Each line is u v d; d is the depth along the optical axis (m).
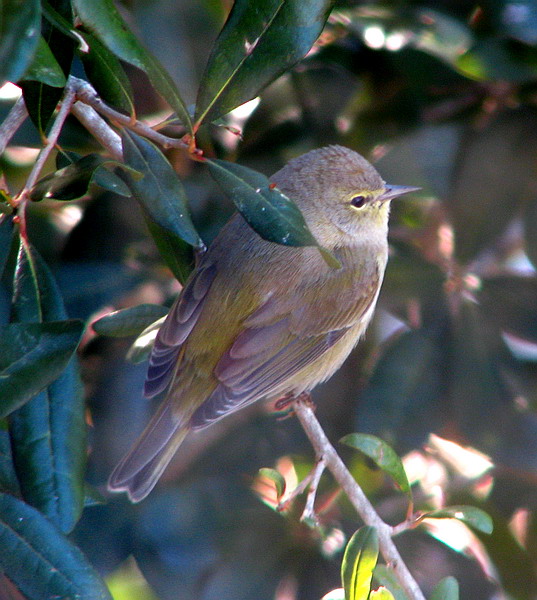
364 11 9.22
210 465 9.57
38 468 6.14
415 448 9.06
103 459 8.95
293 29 6.33
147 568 8.87
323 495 9.53
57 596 5.80
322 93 9.49
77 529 8.78
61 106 6.78
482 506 9.66
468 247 9.38
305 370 9.29
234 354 8.49
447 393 9.22
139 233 9.35
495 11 8.55
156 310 8.20
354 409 9.62
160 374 8.03
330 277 9.16
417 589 7.23
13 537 5.88
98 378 9.18
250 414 9.83
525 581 9.57
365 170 9.50
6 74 4.39
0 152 6.72
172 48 8.80
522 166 9.29
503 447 9.06
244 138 9.59
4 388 5.57
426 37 9.09
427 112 9.50
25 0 4.46
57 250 9.53
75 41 5.88
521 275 9.46
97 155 6.05
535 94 9.41
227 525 9.20
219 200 9.55
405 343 9.30
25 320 6.30
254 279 8.77
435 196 9.45
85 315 9.12
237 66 6.37
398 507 9.63
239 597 8.93
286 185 9.57
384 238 9.86
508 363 9.30
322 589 9.09
